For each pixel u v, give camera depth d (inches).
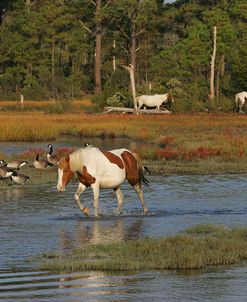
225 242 650.2
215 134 1878.7
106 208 890.7
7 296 512.1
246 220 808.3
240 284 537.6
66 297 509.7
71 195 988.6
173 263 587.5
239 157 1414.9
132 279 553.0
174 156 1423.5
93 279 553.9
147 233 731.4
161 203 931.3
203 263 592.7
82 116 2642.7
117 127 2143.2
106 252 638.5
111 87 3070.9
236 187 1077.8
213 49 3326.8
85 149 834.8
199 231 729.0
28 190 1033.5
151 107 2856.8
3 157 1419.8
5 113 2842.0
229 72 3501.5
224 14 3484.3
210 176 1202.6
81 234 729.0
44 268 585.9
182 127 2149.4
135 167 852.0
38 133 1943.9
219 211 871.7
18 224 784.3
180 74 3484.3
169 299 502.9
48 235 724.0
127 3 3604.8
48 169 1257.4
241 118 2485.2
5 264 602.2
